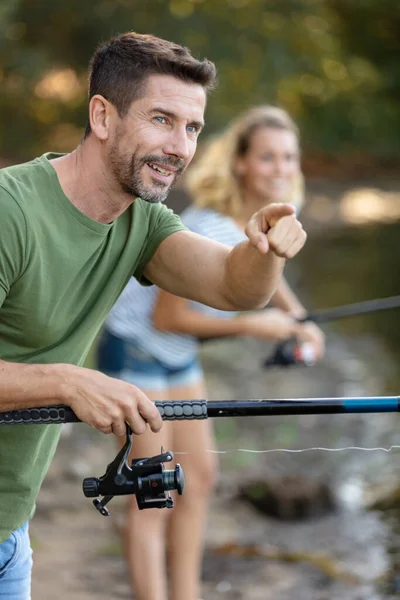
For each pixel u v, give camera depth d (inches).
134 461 182.2
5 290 178.5
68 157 189.0
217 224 315.3
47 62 1266.0
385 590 328.5
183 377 307.6
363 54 1870.1
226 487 414.3
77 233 186.7
